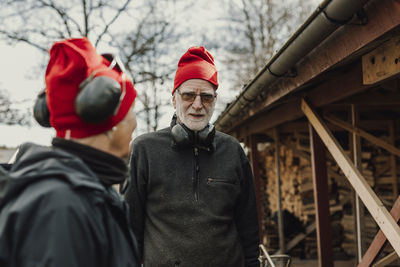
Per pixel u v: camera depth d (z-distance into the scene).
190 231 1.72
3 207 0.78
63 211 0.75
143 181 1.82
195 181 1.79
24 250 0.72
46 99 1.01
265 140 7.30
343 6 1.42
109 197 0.88
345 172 2.57
